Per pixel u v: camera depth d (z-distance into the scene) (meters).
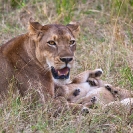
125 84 12.77
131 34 15.49
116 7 16.38
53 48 10.91
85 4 17.27
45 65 11.14
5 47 11.47
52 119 10.65
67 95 12.08
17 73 11.22
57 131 10.20
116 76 13.27
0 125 10.20
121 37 15.20
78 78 12.67
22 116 10.74
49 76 11.34
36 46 11.16
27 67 11.27
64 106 11.08
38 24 11.20
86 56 14.43
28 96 11.00
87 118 10.55
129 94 12.09
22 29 15.74
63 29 11.10
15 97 11.02
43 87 11.27
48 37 10.95
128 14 16.27
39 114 10.66
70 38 11.03
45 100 11.20
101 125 10.56
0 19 16.73
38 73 11.28
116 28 15.25
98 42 15.22
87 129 10.29
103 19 16.55
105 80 13.15
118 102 11.15
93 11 16.83
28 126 10.39
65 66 10.84
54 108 11.09
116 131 10.32
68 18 16.25
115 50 14.69
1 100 11.18
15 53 11.30
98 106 11.02
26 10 16.66
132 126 10.50
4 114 10.59
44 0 17.45
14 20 16.59
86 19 16.61
